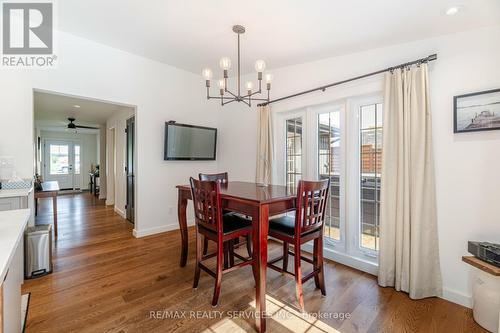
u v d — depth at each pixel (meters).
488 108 1.82
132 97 3.32
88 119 6.36
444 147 2.01
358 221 2.65
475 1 1.65
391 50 2.34
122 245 3.16
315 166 3.04
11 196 2.14
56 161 8.77
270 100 3.41
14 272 1.30
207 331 1.62
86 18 2.37
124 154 4.68
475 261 1.71
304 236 1.93
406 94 2.09
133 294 2.03
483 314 1.66
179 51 3.08
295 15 2.11
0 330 0.86
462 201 1.94
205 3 2.04
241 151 3.94
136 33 2.64
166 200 3.77
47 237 2.34
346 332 1.63
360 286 2.21
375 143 2.52
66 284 2.17
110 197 6.02
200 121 4.12
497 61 1.80
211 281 2.27
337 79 2.74
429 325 1.69
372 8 1.90
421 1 1.74
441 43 2.04
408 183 2.06
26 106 2.53
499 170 1.79
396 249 2.13
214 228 1.94
